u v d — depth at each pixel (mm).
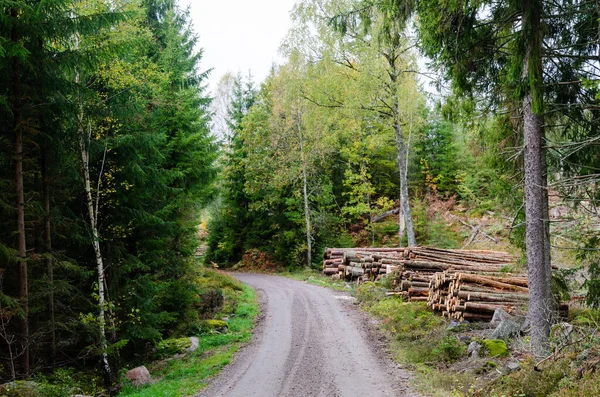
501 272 14633
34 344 10562
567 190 9367
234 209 36438
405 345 11586
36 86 9703
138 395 9500
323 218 30594
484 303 12500
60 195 11797
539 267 8695
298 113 28422
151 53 18766
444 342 10578
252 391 9055
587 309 11625
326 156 30781
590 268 9250
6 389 8398
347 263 23625
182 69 18969
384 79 18016
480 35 8891
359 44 17516
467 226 28094
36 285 10414
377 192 33438
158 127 16344
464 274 13352
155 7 19750
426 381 8812
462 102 9906
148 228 14664
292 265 31828
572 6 7781
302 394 8688
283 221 33219
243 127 34656
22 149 10180
